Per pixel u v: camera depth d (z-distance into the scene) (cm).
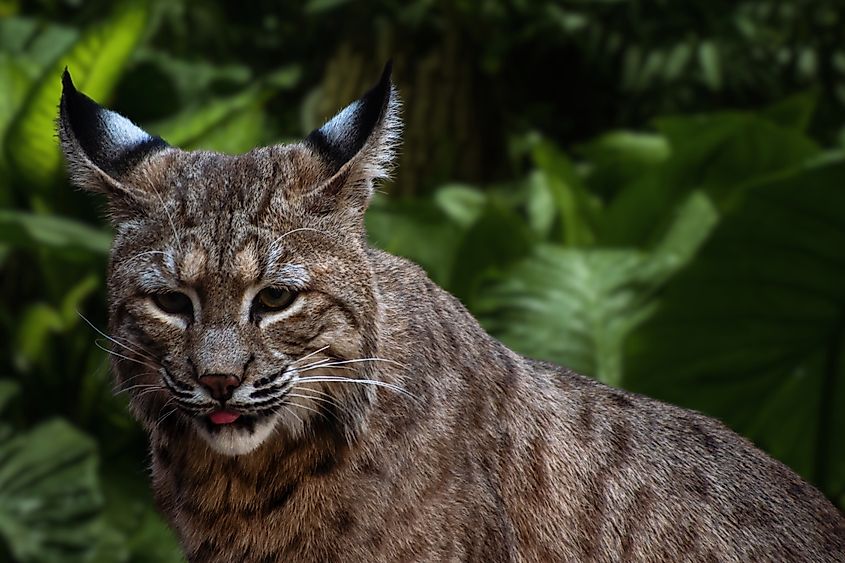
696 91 2150
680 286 1109
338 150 619
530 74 2228
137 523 1241
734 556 684
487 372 666
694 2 2111
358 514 618
